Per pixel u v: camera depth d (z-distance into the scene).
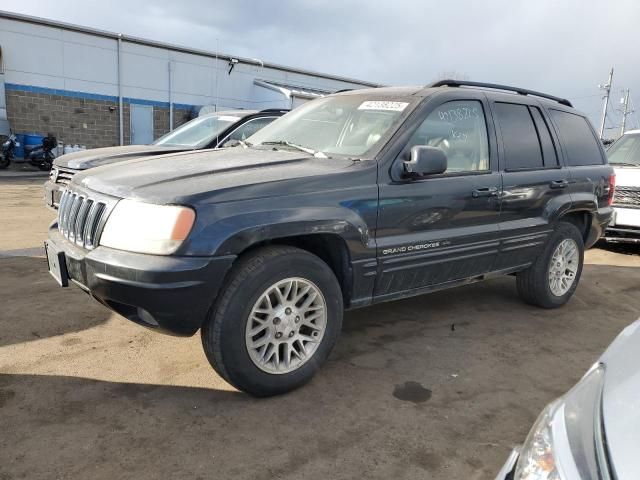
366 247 3.38
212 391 3.24
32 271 5.52
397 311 4.87
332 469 2.57
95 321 4.23
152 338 3.96
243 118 7.41
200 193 2.83
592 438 1.48
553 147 4.88
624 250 8.38
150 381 3.34
